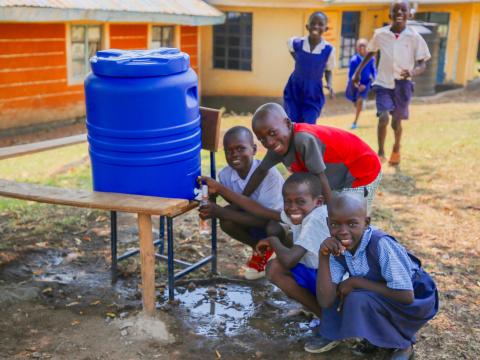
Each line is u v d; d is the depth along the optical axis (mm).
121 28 13500
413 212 5816
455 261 4672
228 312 3912
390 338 3174
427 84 16688
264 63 16062
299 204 3488
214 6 15867
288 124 3586
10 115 11742
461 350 3432
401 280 3088
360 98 11078
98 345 3490
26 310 3900
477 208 5914
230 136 3963
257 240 4305
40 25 11977
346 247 3141
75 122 13141
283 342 3545
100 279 4414
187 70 3631
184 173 3666
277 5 15266
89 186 6727
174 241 5121
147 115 3426
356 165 3900
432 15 18531
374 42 7457
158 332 3605
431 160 7859
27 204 6109
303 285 3529
